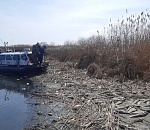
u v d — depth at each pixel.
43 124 7.58
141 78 13.07
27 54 17.34
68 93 11.12
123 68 13.81
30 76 16.70
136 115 7.64
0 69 17.84
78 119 7.56
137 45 15.10
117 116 7.61
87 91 11.22
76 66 18.59
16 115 8.72
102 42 19.02
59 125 7.34
